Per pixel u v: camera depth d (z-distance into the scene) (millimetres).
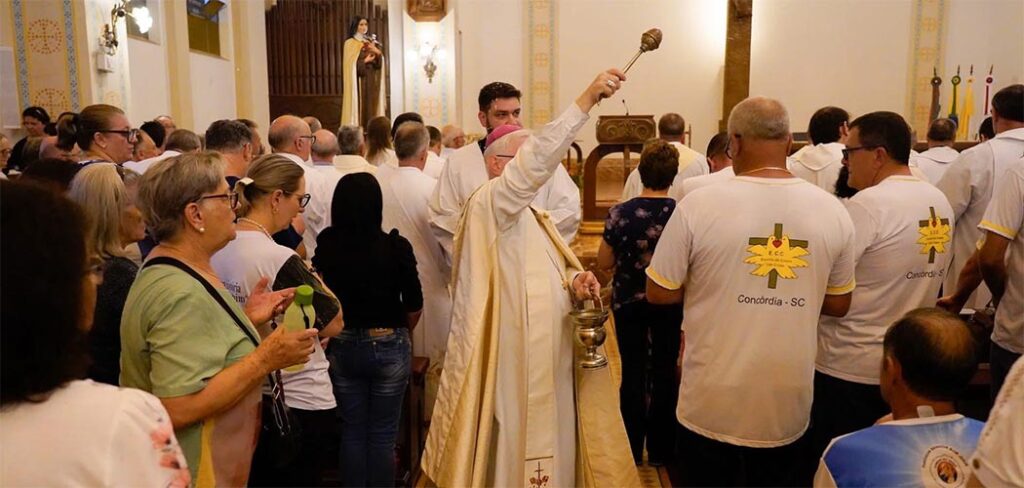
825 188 3527
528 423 2174
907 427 1532
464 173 3234
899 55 11305
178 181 1689
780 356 2148
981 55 11258
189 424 1588
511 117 3336
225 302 1709
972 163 3393
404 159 3754
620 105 11523
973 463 1212
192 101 8586
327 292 2244
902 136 2475
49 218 1024
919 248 2393
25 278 982
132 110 7301
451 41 10648
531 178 2131
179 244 1721
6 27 6164
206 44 9266
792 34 11406
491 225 2193
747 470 2287
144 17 7320
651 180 3264
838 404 2500
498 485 2182
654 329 3355
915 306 2428
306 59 12367
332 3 12266
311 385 2424
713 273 2176
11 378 980
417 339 3750
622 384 3420
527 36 11500
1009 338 2672
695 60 11391
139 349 1628
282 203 2363
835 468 1560
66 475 975
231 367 1622
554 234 2381
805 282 2127
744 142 2207
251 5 10148
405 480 3250
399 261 2760
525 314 2193
